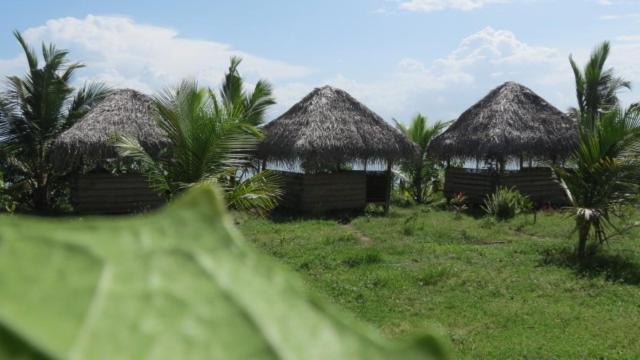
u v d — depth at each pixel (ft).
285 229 45.93
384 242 41.42
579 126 36.65
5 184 54.03
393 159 58.08
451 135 65.16
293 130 57.31
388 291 28.37
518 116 61.87
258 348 0.67
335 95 59.52
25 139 54.60
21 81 54.75
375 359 0.67
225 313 0.68
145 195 55.52
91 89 60.18
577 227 35.96
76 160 52.49
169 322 0.67
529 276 31.04
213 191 0.74
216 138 31.96
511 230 47.11
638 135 33.27
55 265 0.67
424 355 0.68
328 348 0.68
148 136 51.70
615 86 57.31
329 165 59.31
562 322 23.67
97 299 0.66
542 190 66.08
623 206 36.40
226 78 55.26
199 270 0.70
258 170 62.28
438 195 74.02
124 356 0.64
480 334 22.29
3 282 0.65
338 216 56.75
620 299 27.14
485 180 64.08
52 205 57.98
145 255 0.70
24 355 0.62
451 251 37.50
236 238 0.73
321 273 31.58
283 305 0.70
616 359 19.76
